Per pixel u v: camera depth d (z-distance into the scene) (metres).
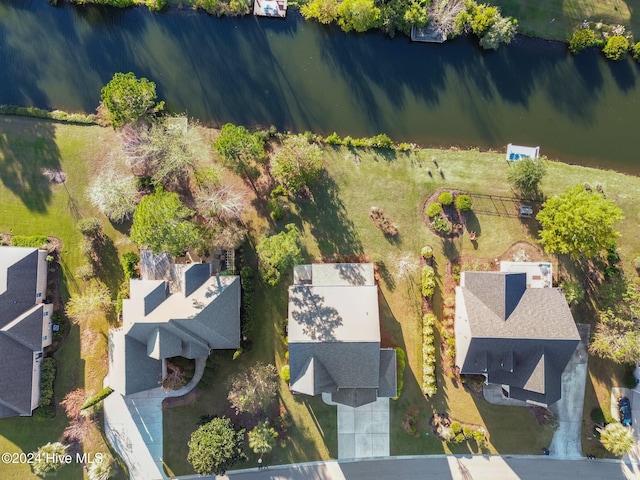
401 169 44.94
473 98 45.62
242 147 40.53
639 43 43.97
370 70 45.88
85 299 42.75
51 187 45.38
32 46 46.09
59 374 44.59
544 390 38.94
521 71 45.47
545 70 45.34
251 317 43.38
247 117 45.97
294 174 41.78
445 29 43.91
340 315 39.91
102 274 44.91
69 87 45.97
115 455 44.53
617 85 45.09
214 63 46.16
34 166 45.50
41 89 45.88
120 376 41.06
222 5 45.25
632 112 45.03
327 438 44.16
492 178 44.59
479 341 39.41
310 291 40.88
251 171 45.12
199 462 39.47
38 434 44.53
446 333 43.75
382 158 45.12
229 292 41.72
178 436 44.41
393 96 45.88
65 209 45.34
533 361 39.59
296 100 45.94
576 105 45.28
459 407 43.78
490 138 45.41
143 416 44.53
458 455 43.94
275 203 44.00
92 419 44.41
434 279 44.03
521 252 43.88
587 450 43.34
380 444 43.97
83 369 44.62
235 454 40.06
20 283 42.31
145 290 41.09
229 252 43.31
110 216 44.16
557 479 43.47
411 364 44.06
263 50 46.00
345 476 44.12
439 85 45.72
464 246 44.22
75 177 45.44
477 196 44.41
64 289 45.06
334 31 45.88
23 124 45.69
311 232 44.72
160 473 44.38
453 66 45.69
